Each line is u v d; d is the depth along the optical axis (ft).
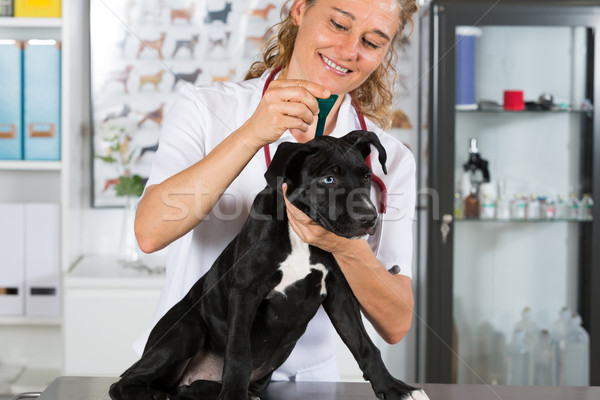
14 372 8.11
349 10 3.26
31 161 7.48
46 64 7.46
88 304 7.18
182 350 3.08
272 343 3.09
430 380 8.13
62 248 7.46
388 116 4.34
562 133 8.27
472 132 8.14
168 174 3.60
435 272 8.00
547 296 8.47
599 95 8.01
